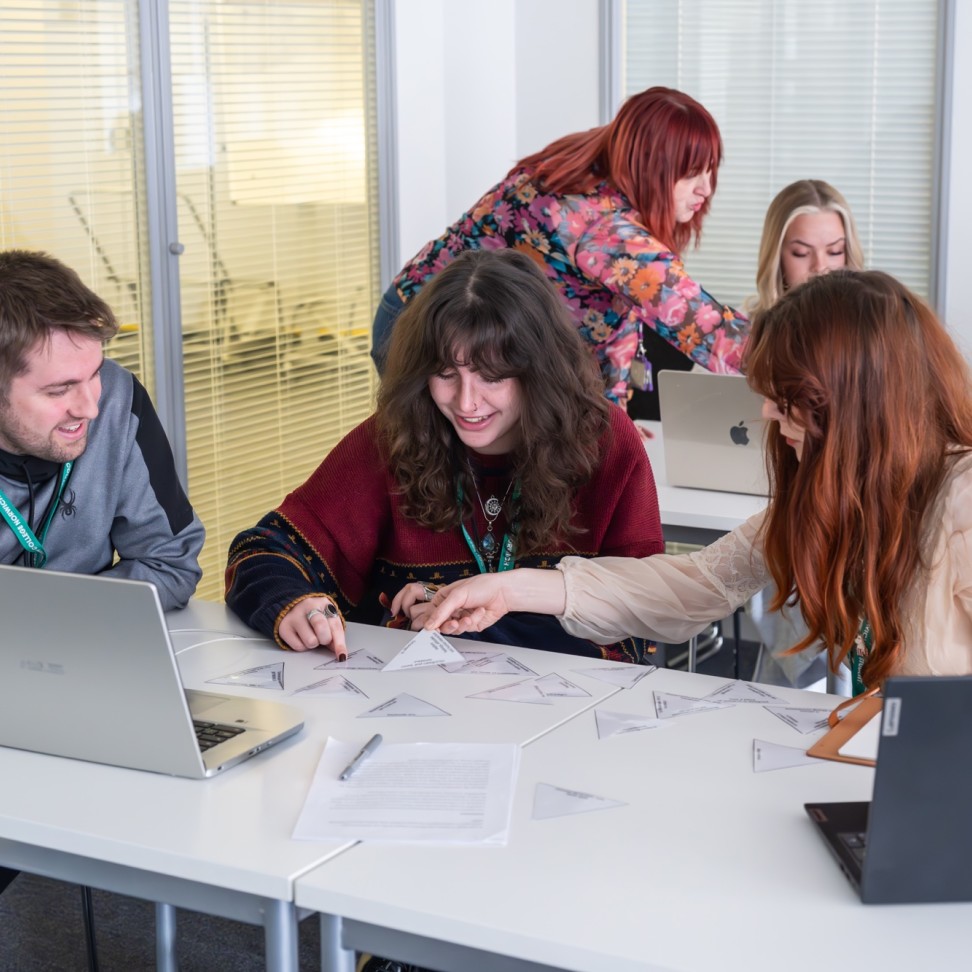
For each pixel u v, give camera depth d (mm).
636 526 2070
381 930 1190
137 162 3785
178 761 1421
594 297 3004
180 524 2100
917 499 1527
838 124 4969
